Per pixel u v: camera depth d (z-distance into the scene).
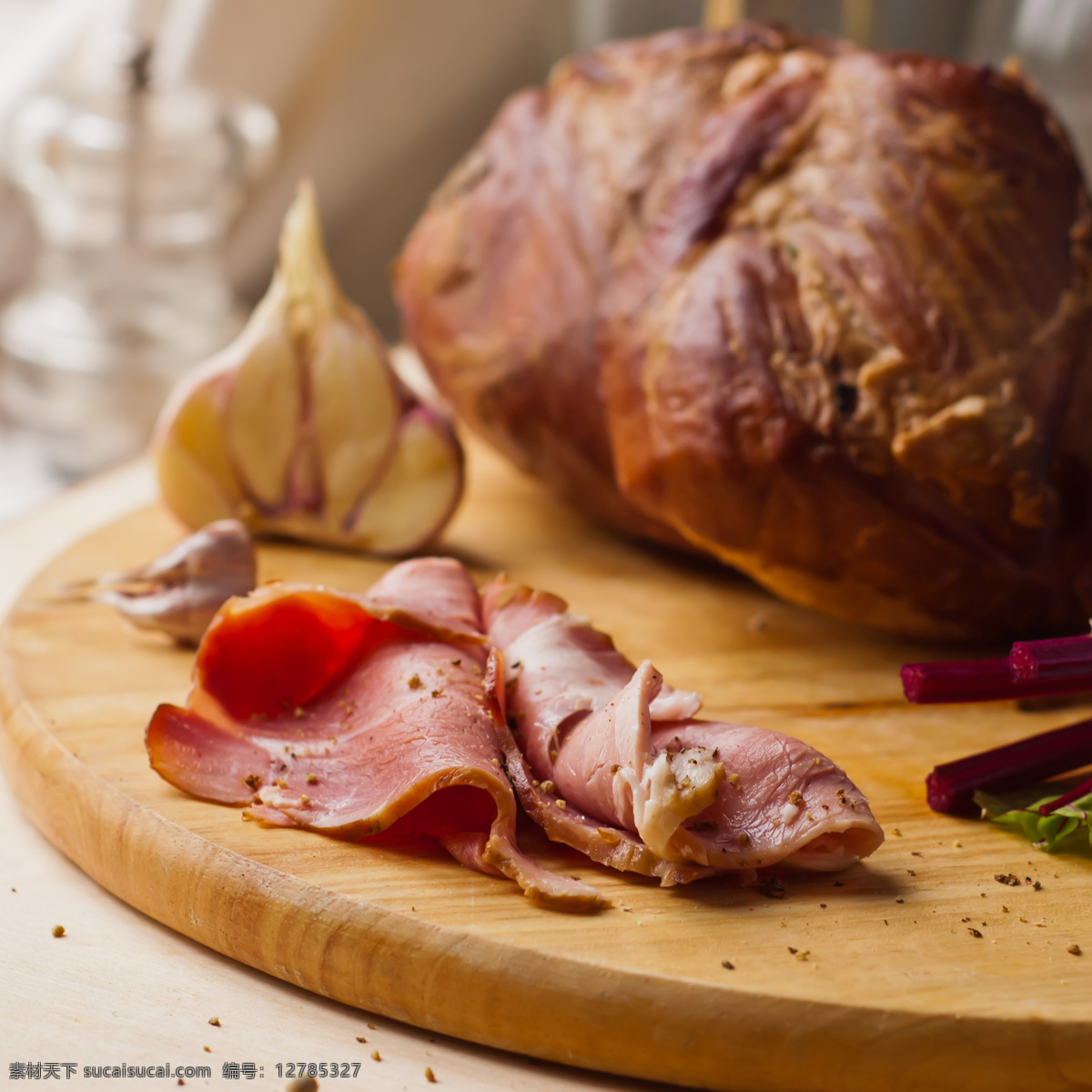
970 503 0.54
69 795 0.50
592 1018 0.47
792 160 0.56
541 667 0.51
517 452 0.60
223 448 0.58
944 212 0.55
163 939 0.49
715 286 0.55
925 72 0.56
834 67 0.57
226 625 0.51
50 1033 0.48
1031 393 0.54
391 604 0.52
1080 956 0.48
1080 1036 0.47
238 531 0.55
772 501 0.54
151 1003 0.48
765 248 0.55
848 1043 0.47
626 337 0.56
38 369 0.68
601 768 0.49
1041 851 0.50
